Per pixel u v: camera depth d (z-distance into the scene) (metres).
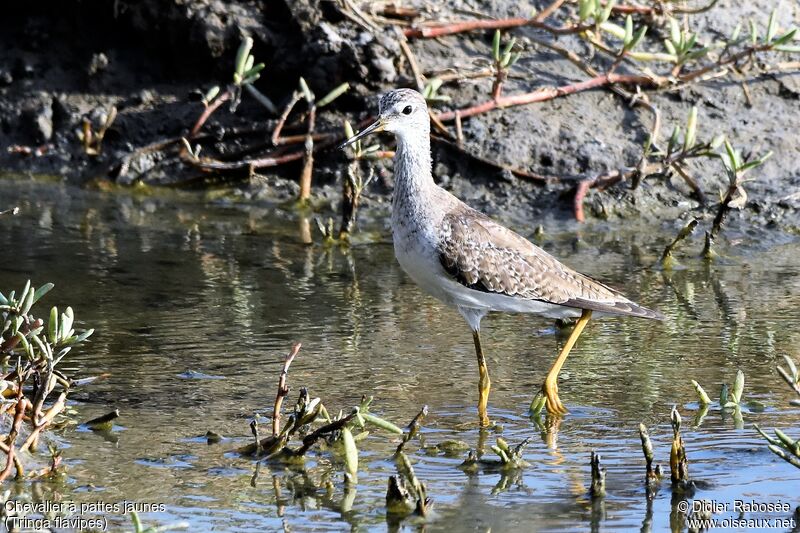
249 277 13.93
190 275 13.92
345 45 17.36
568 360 11.50
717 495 8.61
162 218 16.31
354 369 11.08
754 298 13.35
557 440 9.62
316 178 17.36
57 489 8.61
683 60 17.14
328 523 8.18
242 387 10.57
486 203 16.48
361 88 17.53
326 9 17.97
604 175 16.58
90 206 16.72
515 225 16.02
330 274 14.18
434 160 16.98
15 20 19.17
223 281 13.74
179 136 17.89
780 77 18.02
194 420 9.87
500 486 8.79
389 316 12.70
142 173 17.62
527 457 9.29
